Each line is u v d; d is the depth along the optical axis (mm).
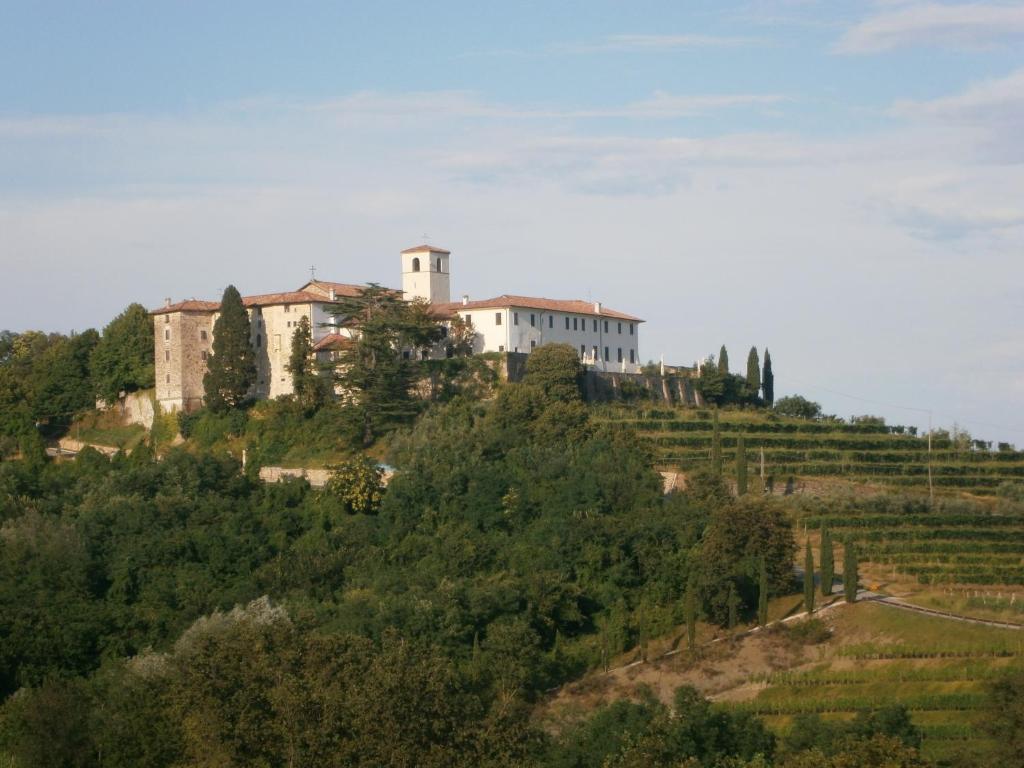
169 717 166000
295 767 152500
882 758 148125
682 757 158000
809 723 177875
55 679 186875
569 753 166750
